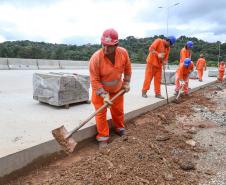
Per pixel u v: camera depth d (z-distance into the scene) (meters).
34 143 4.25
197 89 13.88
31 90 9.73
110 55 4.95
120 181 3.79
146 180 3.92
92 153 4.92
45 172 4.15
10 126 5.13
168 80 12.95
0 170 3.73
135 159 4.39
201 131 6.70
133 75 20.08
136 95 9.23
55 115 6.00
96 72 4.96
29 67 23.28
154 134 5.99
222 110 9.18
